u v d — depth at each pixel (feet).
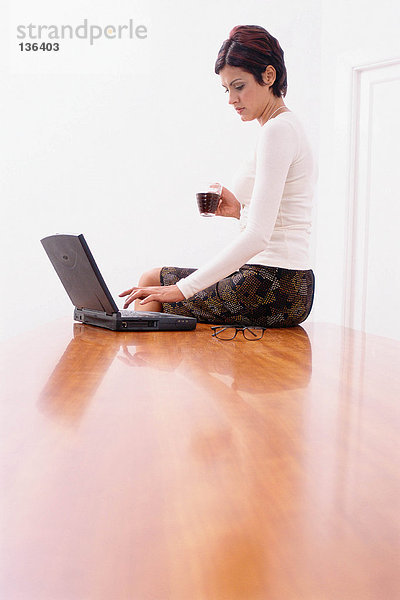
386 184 12.67
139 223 14.46
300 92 14.16
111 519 1.23
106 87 14.43
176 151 14.44
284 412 2.30
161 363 3.61
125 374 3.18
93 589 0.95
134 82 14.42
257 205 6.02
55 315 14.39
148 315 5.93
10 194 14.44
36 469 1.56
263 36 6.40
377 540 1.14
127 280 14.47
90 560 1.05
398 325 12.59
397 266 12.59
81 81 14.43
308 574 1.00
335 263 13.34
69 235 5.51
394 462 1.66
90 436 1.91
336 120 13.28
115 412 2.26
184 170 14.44
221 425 2.08
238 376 3.17
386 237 12.71
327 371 3.40
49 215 14.44
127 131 14.42
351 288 13.21
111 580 0.98
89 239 14.46
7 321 14.44
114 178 14.42
